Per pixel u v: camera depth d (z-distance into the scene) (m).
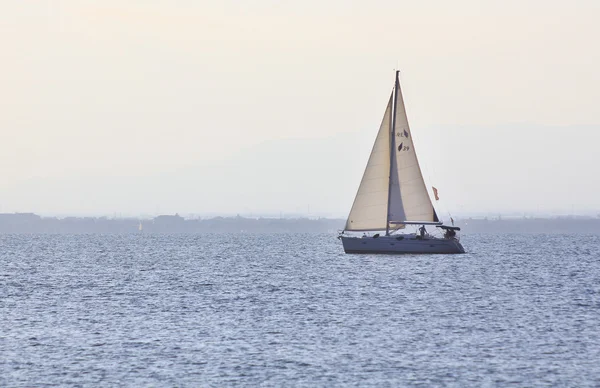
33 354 179.00
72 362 171.25
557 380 156.00
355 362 170.25
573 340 193.75
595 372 162.00
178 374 160.88
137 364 169.25
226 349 183.62
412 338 196.50
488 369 164.25
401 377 158.00
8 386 152.38
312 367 166.00
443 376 158.75
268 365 167.88
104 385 153.12
